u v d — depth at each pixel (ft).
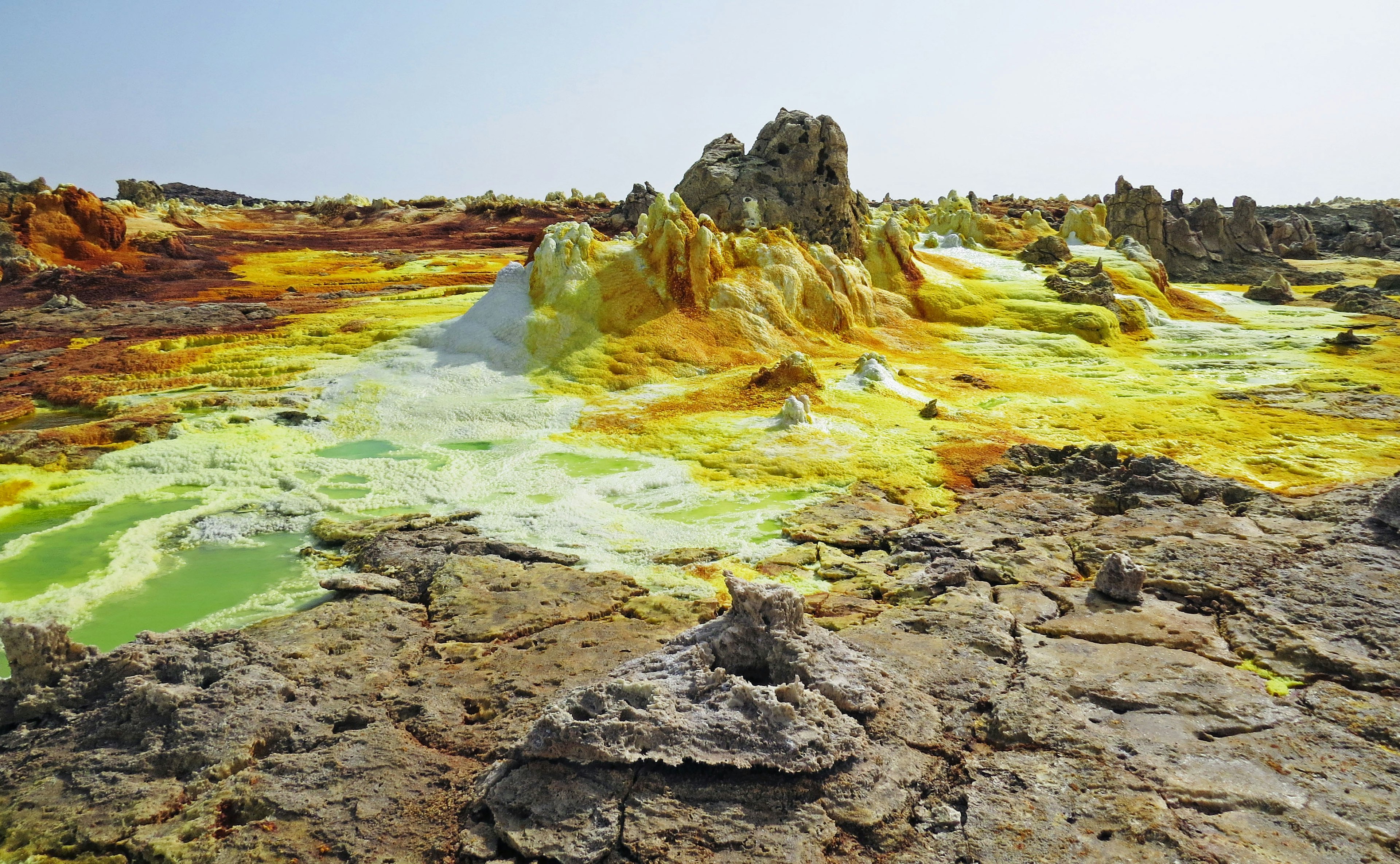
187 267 201.46
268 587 47.06
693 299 108.06
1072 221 205.67
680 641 32.19
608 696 28.12
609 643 36.76
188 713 29.55
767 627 31.07
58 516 59.67
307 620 39.52
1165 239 236.22
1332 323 152.25
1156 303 162.50
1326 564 42.19
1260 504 52.06
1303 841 23.62
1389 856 23.00
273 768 27.68
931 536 50.49
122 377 99.04
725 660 30.94
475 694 32.68
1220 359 121.19
